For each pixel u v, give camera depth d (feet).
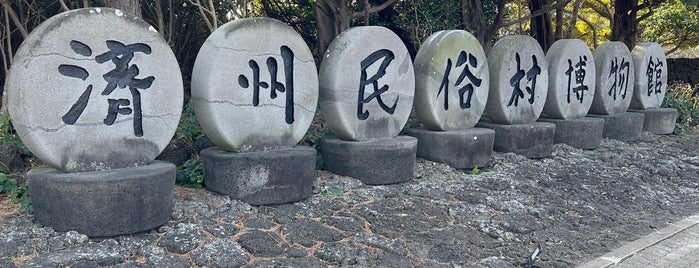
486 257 15.84
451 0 37.50
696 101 45.09
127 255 13.92
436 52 23.67
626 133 33.65
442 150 24.14
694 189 24.97
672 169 27.78
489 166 25.49
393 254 15.28
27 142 14.29
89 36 14.65
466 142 24.25
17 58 13.87
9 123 21.36
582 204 21.30
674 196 23.70
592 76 31.48
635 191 23.56
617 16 50.90
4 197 17.66
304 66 19.49
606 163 27.78
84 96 14.73
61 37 14.17
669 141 34.86
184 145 22.15
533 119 28.48
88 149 14.97
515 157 26.73
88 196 14.35
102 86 15.02
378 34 21.42
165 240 14.71
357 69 21.01
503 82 26.68
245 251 14.67
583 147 30.25
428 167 23.65
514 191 21.99
